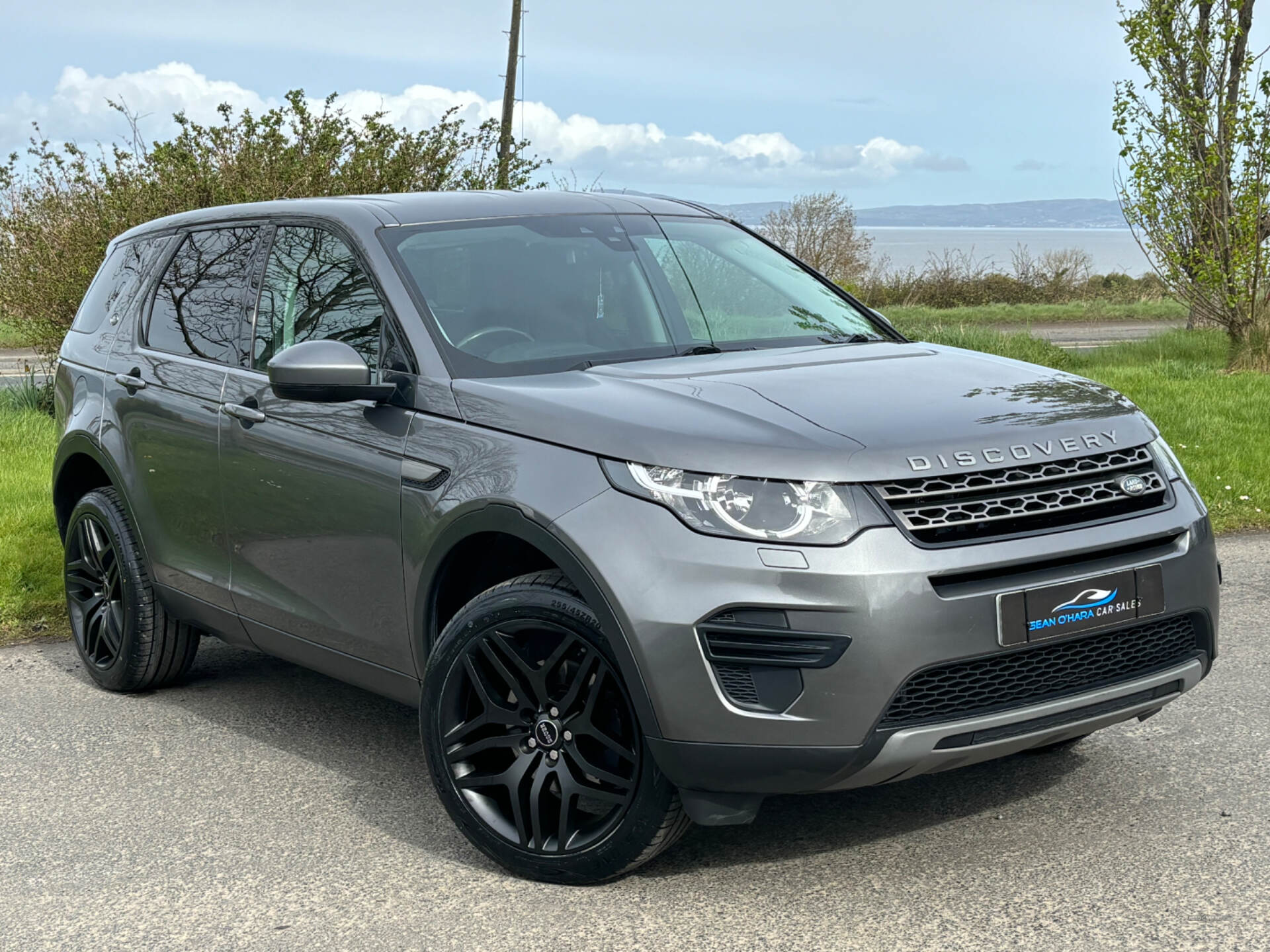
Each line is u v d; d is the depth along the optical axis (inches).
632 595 121.8
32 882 142.0
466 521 136.8
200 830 154.9
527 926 127.3
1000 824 147.3
